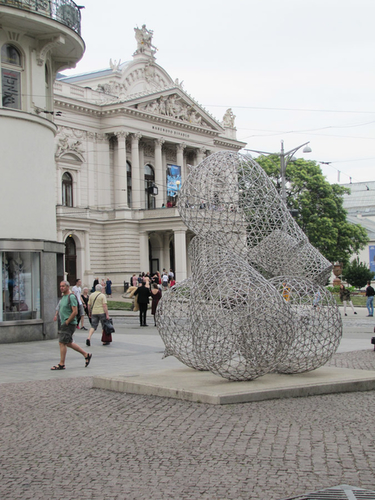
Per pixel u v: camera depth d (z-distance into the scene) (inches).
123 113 2402.8
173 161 2795.3
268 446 280.5
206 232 460.8
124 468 256.7
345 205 4665.4
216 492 225.6
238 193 464.8
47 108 952.9
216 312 390.0
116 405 381.1
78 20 938.1
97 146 2421.3
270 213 472.1
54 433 319.6
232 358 396.8
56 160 2250.2
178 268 2367.1
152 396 401.4
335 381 407.8
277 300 393.1
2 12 807.1
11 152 823.7
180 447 283.9
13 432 324.8
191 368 479.2
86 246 2309.3
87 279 2294.5
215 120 2842.0
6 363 612.7
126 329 1016.9
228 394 367.9
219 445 284.5
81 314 597.6
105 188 2428.6
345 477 238.4
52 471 256.4
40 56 884.0
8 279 796.6
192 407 362.9
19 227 826.2
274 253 476.4
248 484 232.7
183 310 443.8
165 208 2389.3
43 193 863.7
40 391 441.4
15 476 251.6
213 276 400.2
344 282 2657.5
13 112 824.3
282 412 346.9
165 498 221.6
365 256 3732.8
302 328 426.6
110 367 567.2
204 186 461.4
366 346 706.8
